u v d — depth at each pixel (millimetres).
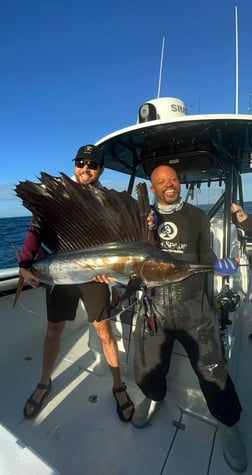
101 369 2270
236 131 2082
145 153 2398
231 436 1495
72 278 1375
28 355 2533
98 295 1773
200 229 1582
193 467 1438
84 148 1782
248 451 1528
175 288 1541
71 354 2521
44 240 1439
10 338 2418
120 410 1771
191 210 1599
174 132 2098
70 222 1354
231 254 2090
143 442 1592
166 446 1561
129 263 1279
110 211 1312
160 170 1575
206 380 1522
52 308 1836
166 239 1566
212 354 1526
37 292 2680
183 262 1235
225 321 1904
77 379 2168
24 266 1519
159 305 1586
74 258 1357
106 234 1328
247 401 1876
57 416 1802
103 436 1641
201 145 2182
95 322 1812
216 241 2025
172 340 1671
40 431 1688
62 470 1440
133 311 2037
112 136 2189
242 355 2359
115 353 1857
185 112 2416
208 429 1662
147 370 1659
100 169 1843
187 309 1538
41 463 634
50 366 1908
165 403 1851
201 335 1541
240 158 2678
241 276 2859
